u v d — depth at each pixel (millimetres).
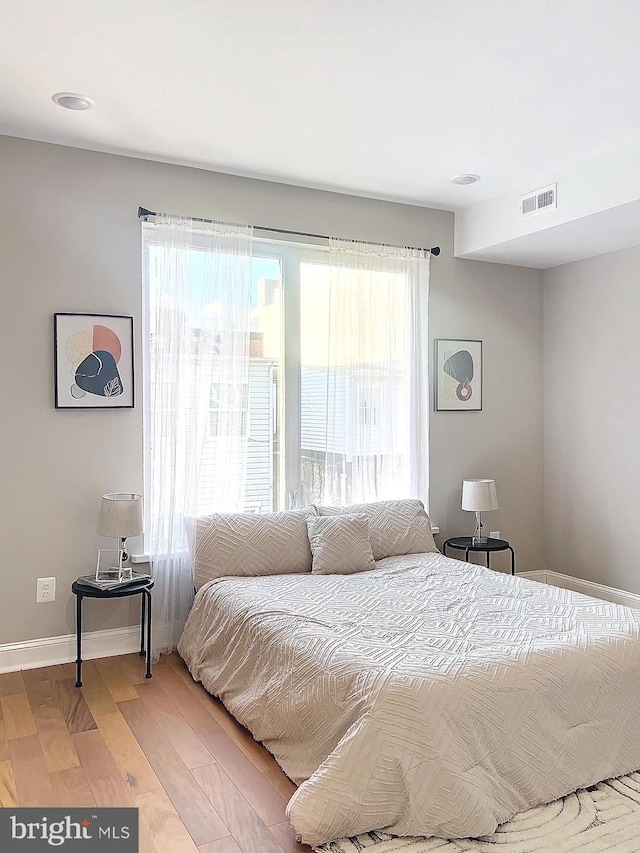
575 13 2389
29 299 3455
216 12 2365
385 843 2100
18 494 3447
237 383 3904
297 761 2449
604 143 3537
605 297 4633
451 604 3062
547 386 5102
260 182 4031
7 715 2947
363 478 4336
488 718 2236
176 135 3418
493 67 2760
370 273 4340
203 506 3842
